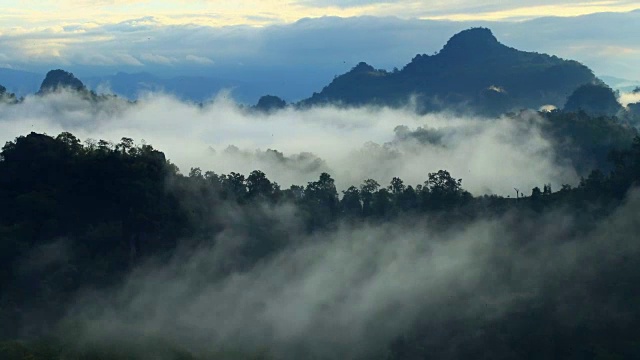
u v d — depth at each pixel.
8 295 82.00
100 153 99.62
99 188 96.88
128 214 96.00
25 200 91.94
